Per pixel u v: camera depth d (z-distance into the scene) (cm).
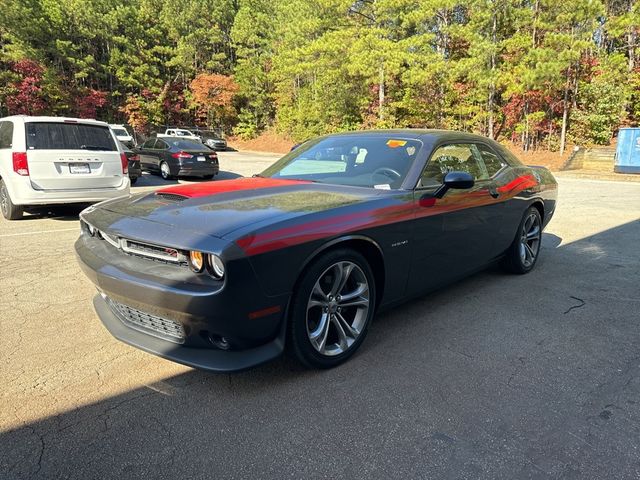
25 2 3183
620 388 259
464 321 353
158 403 241
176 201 290
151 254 244
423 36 2138
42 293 405
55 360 286
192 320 227
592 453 204
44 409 234
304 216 254
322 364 271
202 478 188
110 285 249
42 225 708
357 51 2289
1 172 715
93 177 723
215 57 4112
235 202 281
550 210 515
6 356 290
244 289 222
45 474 189
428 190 329
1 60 3150
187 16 4066
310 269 252
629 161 1722
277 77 3662
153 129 4103
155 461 197
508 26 2139
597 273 482
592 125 2223
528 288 433
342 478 188
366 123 2742
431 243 331
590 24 1928
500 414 233
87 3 3581
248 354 240
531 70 1898
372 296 296
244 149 3750
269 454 202
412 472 192
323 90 2947
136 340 259
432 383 262
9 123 712
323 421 226
